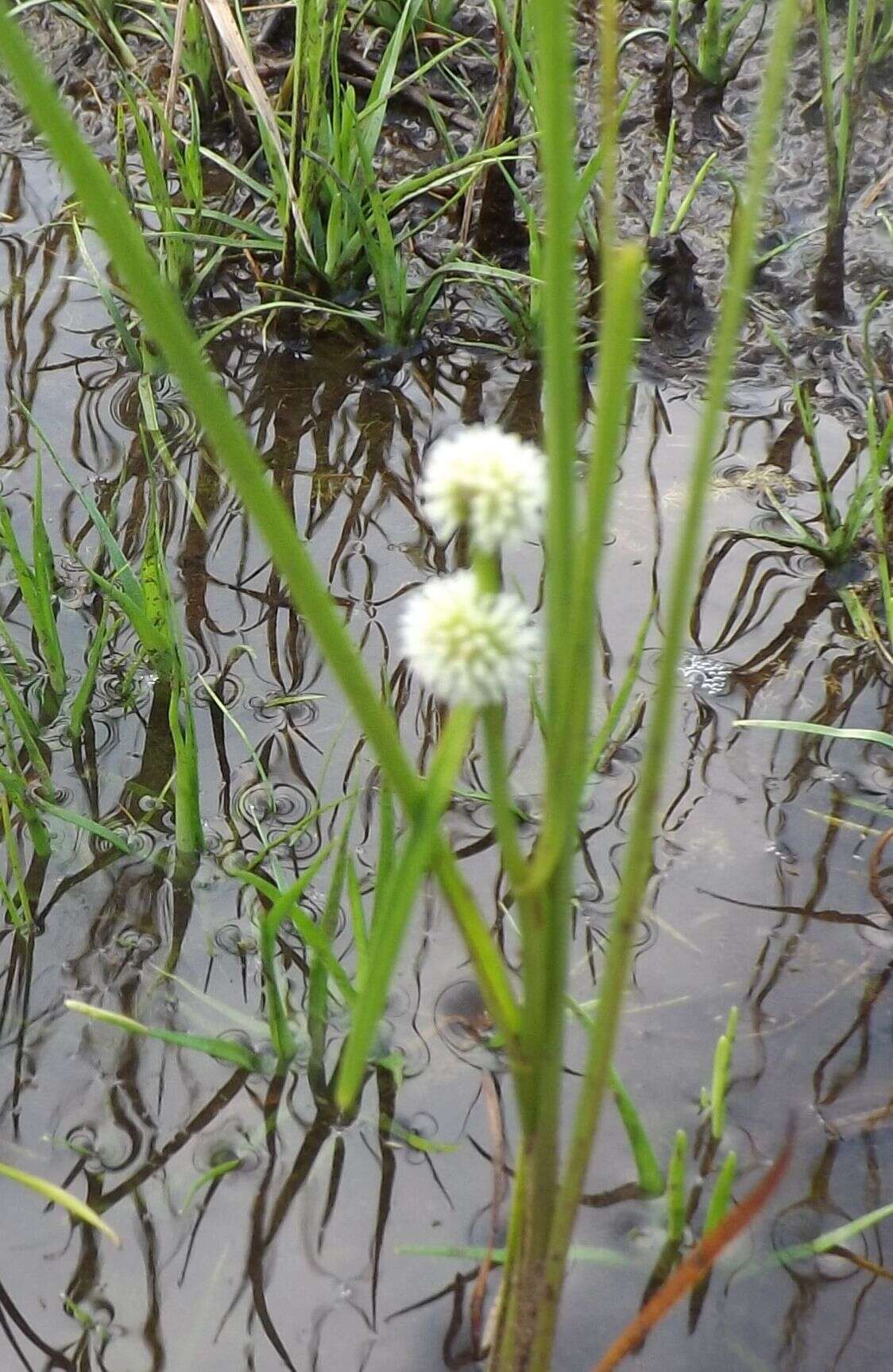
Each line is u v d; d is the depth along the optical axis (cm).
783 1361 36
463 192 83
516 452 21
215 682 58
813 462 62
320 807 52
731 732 54
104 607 56
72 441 71
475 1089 43
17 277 83
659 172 87
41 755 55
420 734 56
